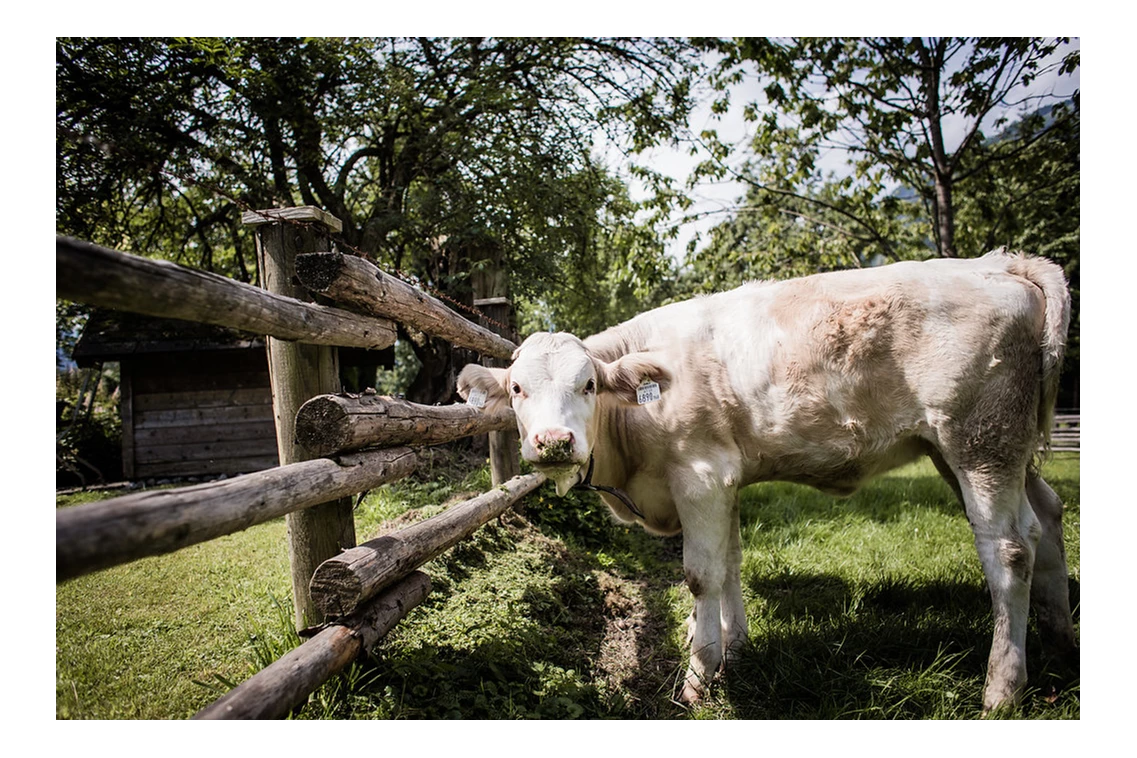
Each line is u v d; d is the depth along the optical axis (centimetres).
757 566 492
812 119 834
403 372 3219
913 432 334
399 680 280
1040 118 815
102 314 1204
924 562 470
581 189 1165
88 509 146
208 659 321
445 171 1102
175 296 174
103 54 877
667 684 350
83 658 323
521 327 1584
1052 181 851
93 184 952
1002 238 1009
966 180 909
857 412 338
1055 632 332
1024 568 302
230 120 1002
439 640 319
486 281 972
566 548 537
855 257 991
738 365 358
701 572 343
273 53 963
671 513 392
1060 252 1566
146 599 412
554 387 337
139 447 1140
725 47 884
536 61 1171
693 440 359
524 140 1132
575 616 421
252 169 1048
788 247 1078
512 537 499
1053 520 344
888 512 623
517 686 301
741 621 371
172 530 164
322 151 1109
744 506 660
